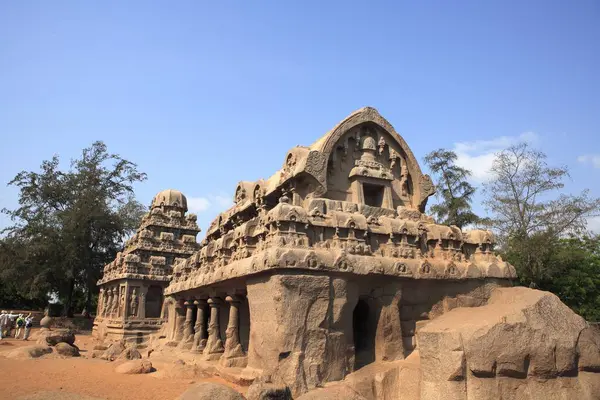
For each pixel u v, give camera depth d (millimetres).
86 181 48375
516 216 28453
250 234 16781
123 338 32500
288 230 14539
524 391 12523
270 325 13695
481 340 12438
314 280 13820
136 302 34375
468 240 18172
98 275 48781
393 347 15219
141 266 35375
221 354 19203
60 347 23406
